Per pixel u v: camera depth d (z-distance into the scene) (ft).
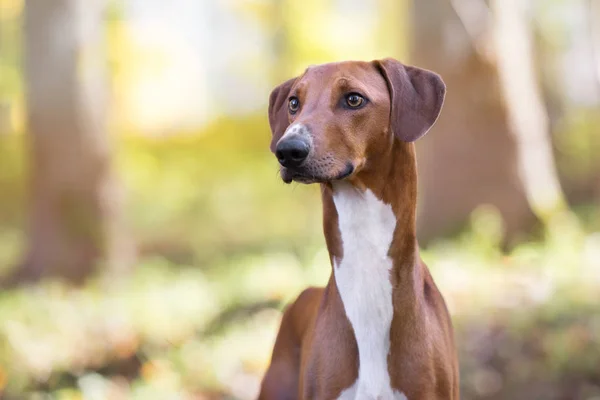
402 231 14.52
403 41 67.46
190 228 61.11
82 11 43.27
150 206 65.51
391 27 69.51
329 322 15.01
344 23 70.49
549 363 24.93
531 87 40.27
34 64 43.24
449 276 32.50
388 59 14.94
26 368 27.20
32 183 43.83
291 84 15.89
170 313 32.83
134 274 42.98
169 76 74.64
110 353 28.86
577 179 60.18
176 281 40.09
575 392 23.99
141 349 28.96
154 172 69.87
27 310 34.17
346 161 13.91
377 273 14.44
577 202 58.13
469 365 25.46
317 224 57.98
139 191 67.87
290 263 40.96
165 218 63.67
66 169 42.96
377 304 14.44
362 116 14.11
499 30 38.63
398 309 14.43
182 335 30.42
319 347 15.07
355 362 14.64
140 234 59.88
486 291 30.19
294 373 17.31
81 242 42.86
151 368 26.84
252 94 85.15
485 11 38.52
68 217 42.91
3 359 27.53
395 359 14.46
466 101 38.42
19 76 57.62
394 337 14.46
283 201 64.39
